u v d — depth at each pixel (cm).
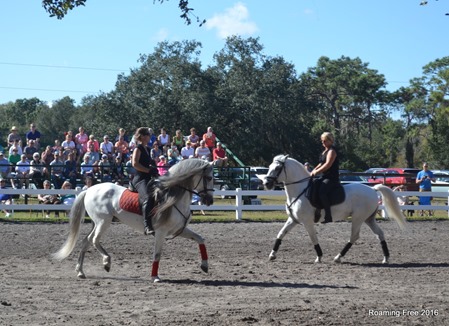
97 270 1225
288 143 5841
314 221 1335
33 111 11312
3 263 1291
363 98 7500
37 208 2045
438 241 1719
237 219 2147
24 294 984
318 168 1336
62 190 2088
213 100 5241
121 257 1388
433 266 1312
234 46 5672
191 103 5150
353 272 1226
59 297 965
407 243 1672
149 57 5453
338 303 934
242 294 998
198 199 2319
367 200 1344
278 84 5584
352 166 6669
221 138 5341
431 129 6794
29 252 1443
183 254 1442
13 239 1634
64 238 1667
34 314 853
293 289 1043
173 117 5191
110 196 1152
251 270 1234
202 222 2095
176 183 1098
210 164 1127
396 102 7606
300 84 5816
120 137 2506
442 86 7219
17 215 2194
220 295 990
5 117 11419
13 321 814
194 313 862
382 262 1348
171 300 950
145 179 1127
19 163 2256
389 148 7100
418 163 7331
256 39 5722
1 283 1076
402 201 2455
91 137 2411
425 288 1064
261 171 4050
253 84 5525
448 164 6462
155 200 1098
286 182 1338
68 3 1111
